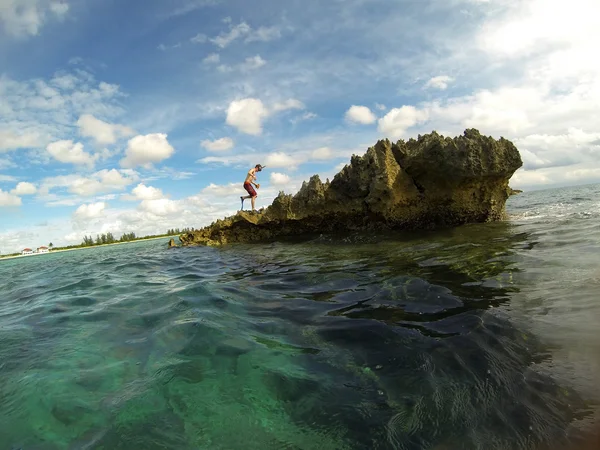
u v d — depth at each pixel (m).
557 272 4.15
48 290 6.77
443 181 8.93
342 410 2.16
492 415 2.00
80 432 2.09
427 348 2.78
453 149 8.47
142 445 1.95
